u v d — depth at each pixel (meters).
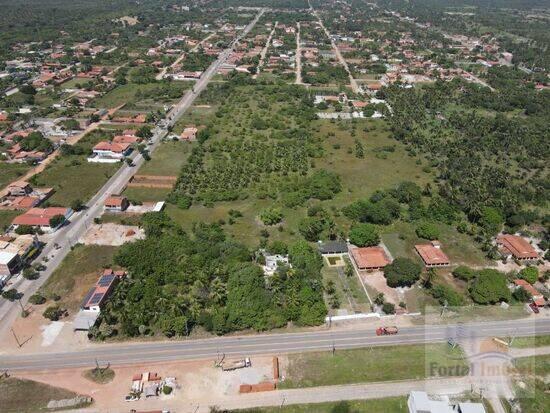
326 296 136.88
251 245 160.62
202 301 130.75
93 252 155.62
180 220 176.38
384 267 146.12
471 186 197.88
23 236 158.25
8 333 121.31
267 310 125.44
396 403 103.38
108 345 118.19
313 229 163.75
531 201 196.38
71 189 198.88
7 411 100.50
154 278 139.12
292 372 110.94
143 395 104.31
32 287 138.75
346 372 111.00
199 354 115.81
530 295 135.38
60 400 102.88
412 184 198.38
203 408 101.88
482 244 164.62
